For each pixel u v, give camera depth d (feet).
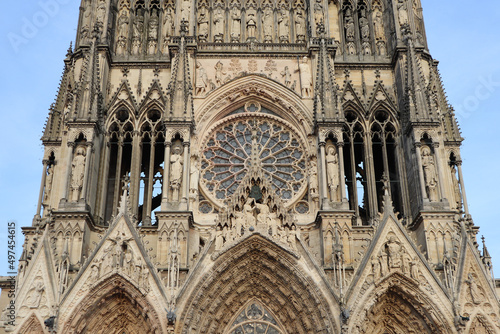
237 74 190.29
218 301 160.45
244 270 163.63
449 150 191.62
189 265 164.76
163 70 192.85
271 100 189.78
